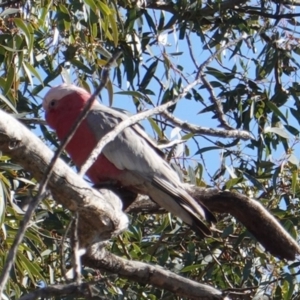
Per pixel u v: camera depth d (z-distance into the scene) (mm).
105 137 5441
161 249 9586
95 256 6848
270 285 9234
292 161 9453
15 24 8320
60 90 8555
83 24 9250
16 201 8375
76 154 8469
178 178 8297
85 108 4453
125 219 6402
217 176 9680
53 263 8820
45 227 8648
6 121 5316
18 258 7961
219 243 9688
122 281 9023
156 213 8867
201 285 7137
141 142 8438
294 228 9047
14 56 8469
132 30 10031
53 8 8992
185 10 10516
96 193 5992
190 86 6441
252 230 7914
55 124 8555
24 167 5637
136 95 8828
